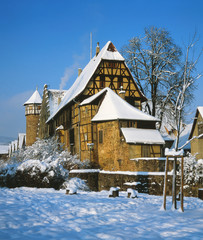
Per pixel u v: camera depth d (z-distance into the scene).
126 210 10.88
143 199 14.84
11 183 19.86
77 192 17.44
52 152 29.78
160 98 33.59
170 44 33.78
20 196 13.75
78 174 25.86
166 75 32.56
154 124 28.73
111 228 7.87
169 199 16.44
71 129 35.22
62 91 53.88
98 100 30.83
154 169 22.81
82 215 9.67
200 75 13.55
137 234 7.24
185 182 20.70
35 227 7.80
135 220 9.00
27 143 64.75
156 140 26.42
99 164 28.91
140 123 28.12
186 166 20.91
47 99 51.91
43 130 54.81
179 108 13.27
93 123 29.91
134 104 34.31
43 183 19.55
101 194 16.75
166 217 9.53
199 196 17.22
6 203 11.44
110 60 33.69
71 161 28.14
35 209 10.40
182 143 36.69
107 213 10.12
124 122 27.44
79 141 31.78
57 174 20.08
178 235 7.11
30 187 19.48
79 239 6.75
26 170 19.81
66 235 7.07
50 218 9.06
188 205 13.40
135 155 25.91
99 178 26.28
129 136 25.86
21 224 8.05
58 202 12.20
